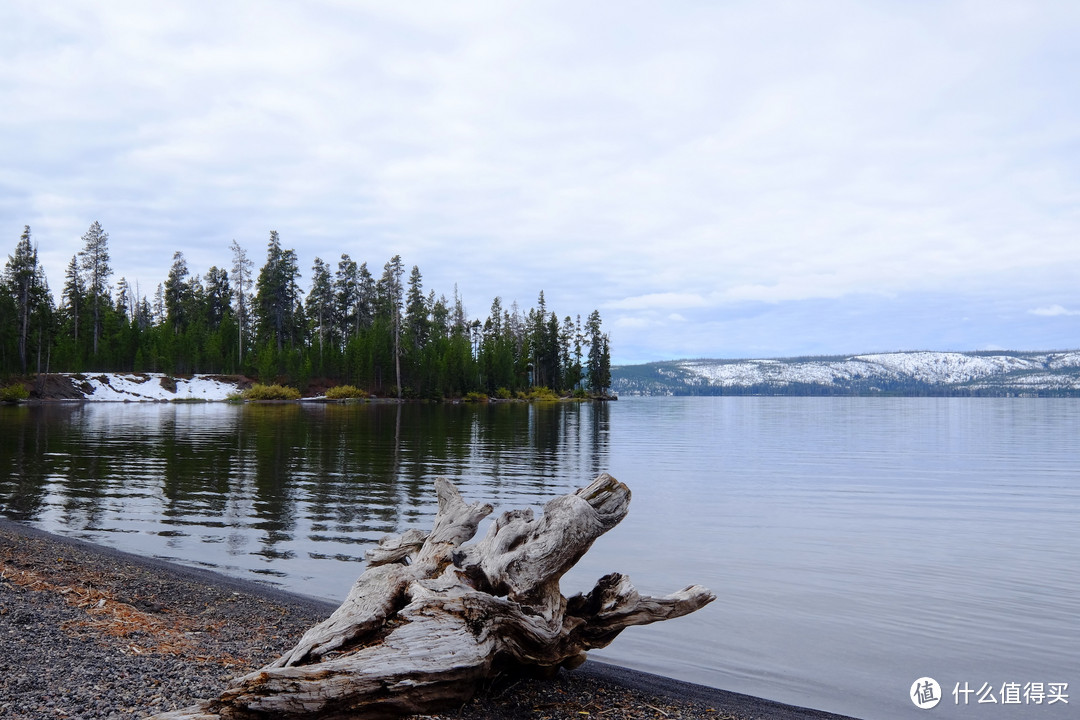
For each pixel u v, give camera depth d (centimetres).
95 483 1956
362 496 1788
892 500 1922
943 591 1023
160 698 509
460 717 529
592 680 671
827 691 672
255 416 5428
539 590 620
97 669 569
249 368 9788
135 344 9269
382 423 4847
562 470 2486
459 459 2731
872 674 715
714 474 2503
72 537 1291
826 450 3609
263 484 1973
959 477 2486
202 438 3406
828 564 1184
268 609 872
